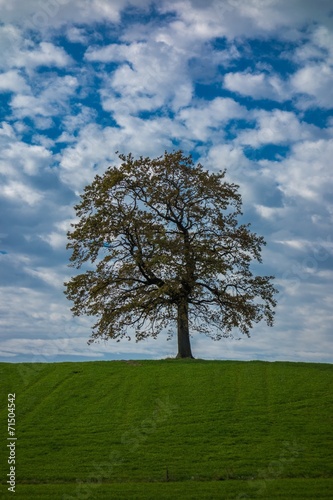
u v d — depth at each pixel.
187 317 46.75
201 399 35.16
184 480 23.58
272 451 27.06
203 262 45.88
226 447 27.83
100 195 47.28
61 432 30.86
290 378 39.03
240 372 40.72
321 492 20.95
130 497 20.66
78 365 45.22
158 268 45.38
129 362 45.69
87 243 47.38
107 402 35.53
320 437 28.81
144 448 28.08
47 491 21.81
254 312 47.19
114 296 47.16
